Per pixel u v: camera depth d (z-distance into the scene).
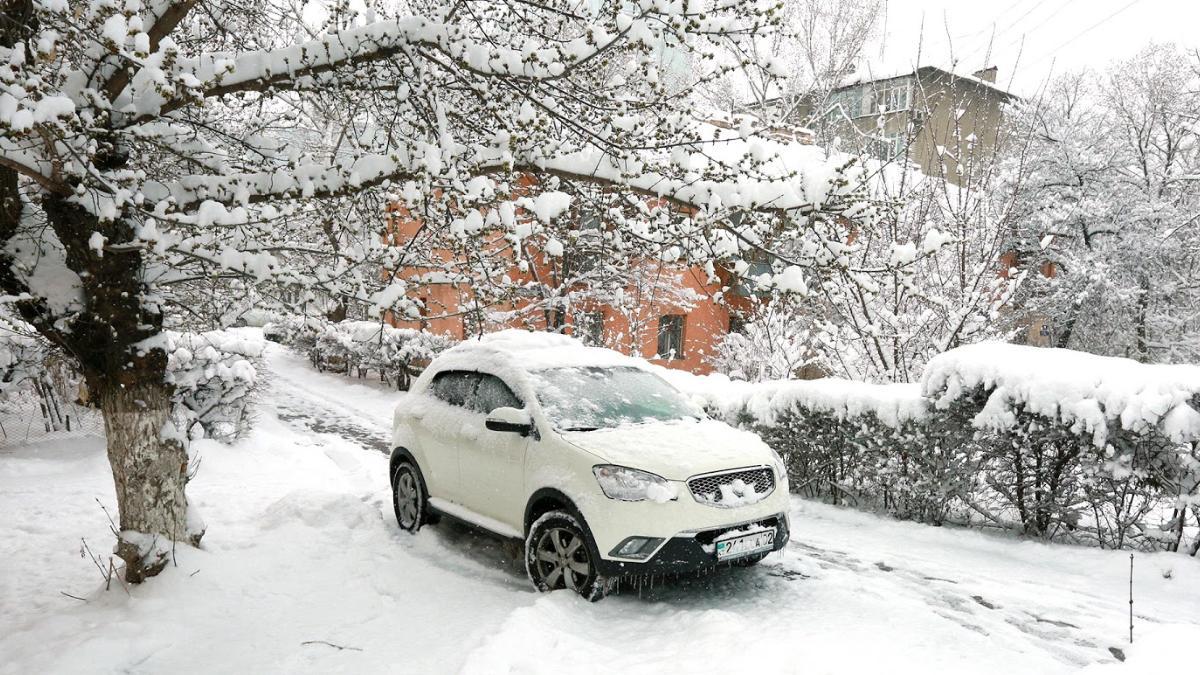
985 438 6.52
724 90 15.96
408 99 5.05
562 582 5.17
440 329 18.28
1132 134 23.27
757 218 4.89
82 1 3.50
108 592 5.29
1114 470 5.77
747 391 8.80
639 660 4.02
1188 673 3.45
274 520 7.17
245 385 11.05
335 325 5.51
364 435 13.29
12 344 10.40
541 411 5.62
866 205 4.85
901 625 4.61
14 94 3.13
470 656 3.86
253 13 5.99
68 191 4.33
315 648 4.41
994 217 11.62
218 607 5.06
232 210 3.98
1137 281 22.41
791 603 5.04
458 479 6.21
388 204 5.14
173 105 4.65
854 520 7.43
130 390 5.35
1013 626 4.71
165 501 5.54
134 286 5.15
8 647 4.50
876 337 10.39
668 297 16.66
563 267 13.59
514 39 5.48
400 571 5.78
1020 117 21.64
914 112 12.03
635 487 4.82
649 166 4.94
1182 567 5.52
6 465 9.44
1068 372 5.95
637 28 4.21
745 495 5.05
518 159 5.01
